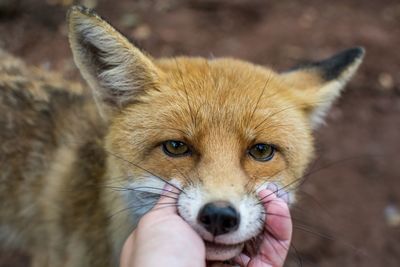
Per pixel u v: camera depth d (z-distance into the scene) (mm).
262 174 298
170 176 293
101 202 366
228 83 323
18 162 421
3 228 456
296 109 333
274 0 800
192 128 298
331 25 759
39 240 444
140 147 307
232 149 293
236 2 780
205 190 270
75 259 399
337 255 517
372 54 717
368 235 531
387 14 801
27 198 428
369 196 567
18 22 740
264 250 281
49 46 706
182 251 231
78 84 465
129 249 251
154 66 324
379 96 680
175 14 768
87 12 310
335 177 583
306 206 551
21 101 427
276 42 719
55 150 416
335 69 365
